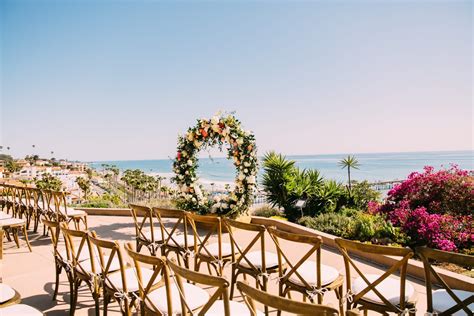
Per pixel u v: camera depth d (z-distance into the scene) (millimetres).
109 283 2771
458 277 3643
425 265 2219
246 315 2240
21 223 5398
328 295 3619
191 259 4945
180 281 2119
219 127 6977
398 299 2426
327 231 6637
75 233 2941
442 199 5961
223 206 6699
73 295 3207
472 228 5090
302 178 9297
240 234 6402
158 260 2168
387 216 6266
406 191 6375
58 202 6082
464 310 2150
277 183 8992
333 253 5113
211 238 6137
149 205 10234
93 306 3438
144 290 2383
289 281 2859
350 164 12188
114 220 8023
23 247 5621
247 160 6902
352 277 4129
